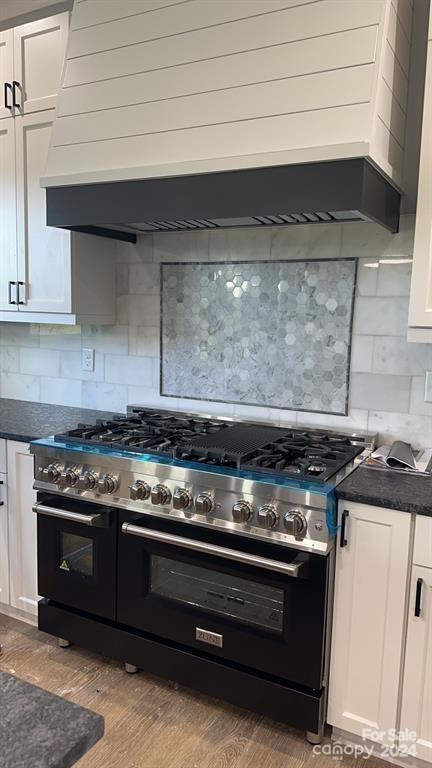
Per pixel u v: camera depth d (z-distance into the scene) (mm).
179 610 1931
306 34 1700
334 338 2201
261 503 1699
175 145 1878
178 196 1881
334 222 2070
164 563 1969
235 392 2430
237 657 1840
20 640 2330
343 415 2219
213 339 2453
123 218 1996
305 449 1948
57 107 2158
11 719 710
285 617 1733
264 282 2311
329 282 2184
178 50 1908
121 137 1990
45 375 2947
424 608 1591
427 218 1703
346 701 1743
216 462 1857
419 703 1636
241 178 1766
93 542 2082
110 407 2770
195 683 1931
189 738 1818
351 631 1703
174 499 1830
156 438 2102
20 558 2357
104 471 1995
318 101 1664
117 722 1881
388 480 1736
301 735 1843
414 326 1765
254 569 1756
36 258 2492
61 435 2158
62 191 2117
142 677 2115
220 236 2383
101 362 2762
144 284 2592
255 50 1772
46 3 2545
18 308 2582
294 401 2307
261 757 1747
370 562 1646
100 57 2074
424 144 1688
